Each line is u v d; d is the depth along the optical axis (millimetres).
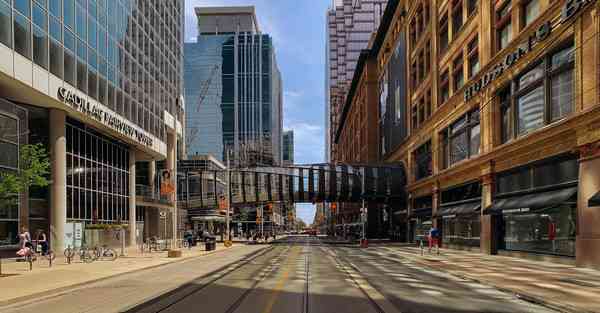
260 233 83250
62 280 17594
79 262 27078
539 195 26484
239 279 18531
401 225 65312
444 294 14609
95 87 37750
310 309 11789
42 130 33656
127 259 29562
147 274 20922
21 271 21359
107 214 43500
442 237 46562
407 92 61219
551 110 25984
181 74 69500
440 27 47875
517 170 29906
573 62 23734
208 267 24469
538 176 27219
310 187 63562
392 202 67062
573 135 23109
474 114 37875
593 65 21578
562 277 18375
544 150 26000
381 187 62031
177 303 12742
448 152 44750
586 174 21641
